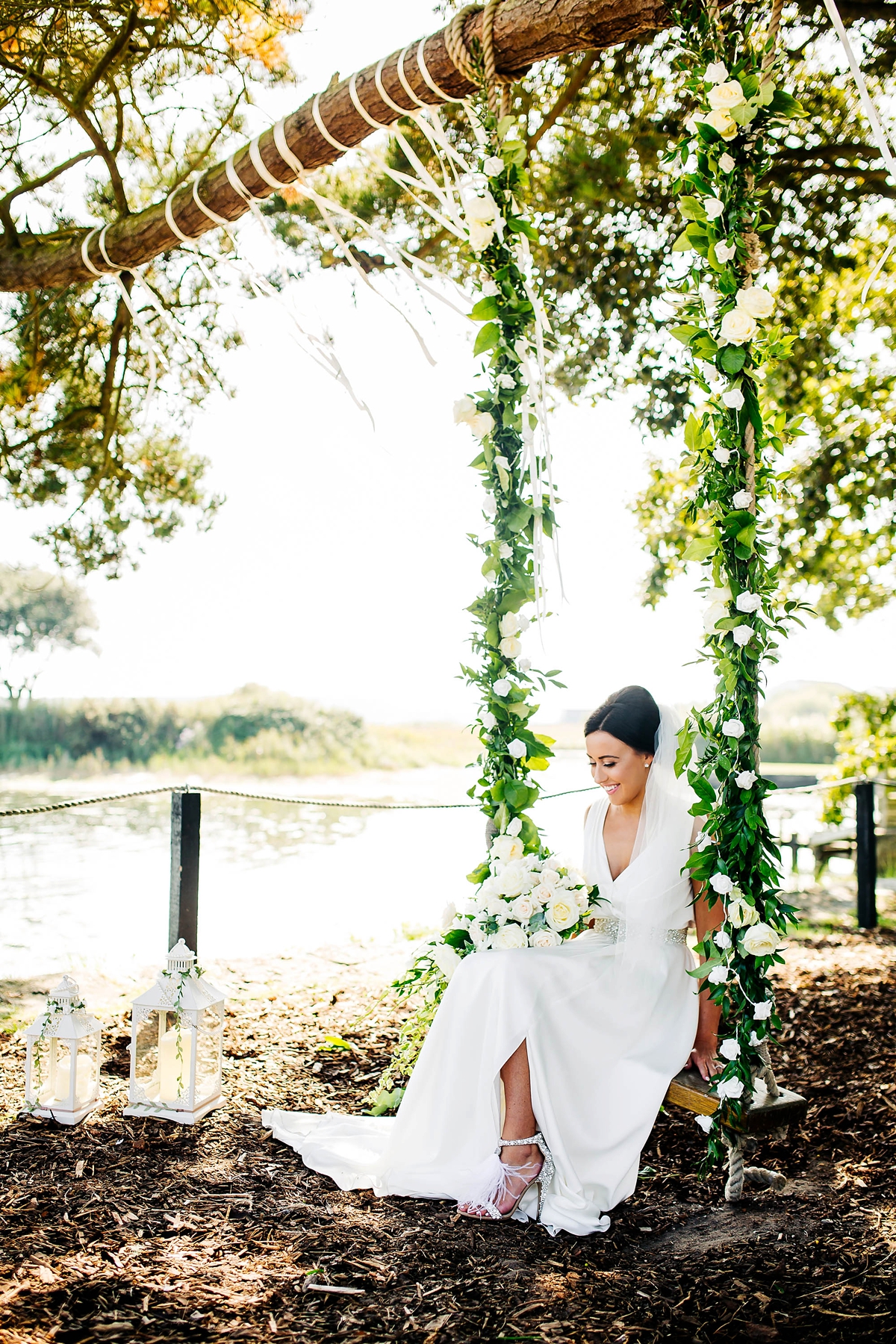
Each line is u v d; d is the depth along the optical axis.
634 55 5.27
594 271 5.98
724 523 2.68
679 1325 2.21
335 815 14.89
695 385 2.72
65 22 4.72
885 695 9.09
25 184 5.16
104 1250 2.50
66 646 26.88
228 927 6.98
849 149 5.32
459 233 3.28
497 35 2.94
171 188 5.46
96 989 5.13
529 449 3.06
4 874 9.00
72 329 6.35
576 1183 2.70
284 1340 2.14
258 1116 3.52
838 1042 4.40
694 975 2.70
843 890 8.69
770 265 5.72
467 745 30.27
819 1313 2.24
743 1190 2.92
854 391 6.85
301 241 5.76
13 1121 3.35
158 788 4.59
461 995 2.91
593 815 3.23
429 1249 2.56
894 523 7.18
